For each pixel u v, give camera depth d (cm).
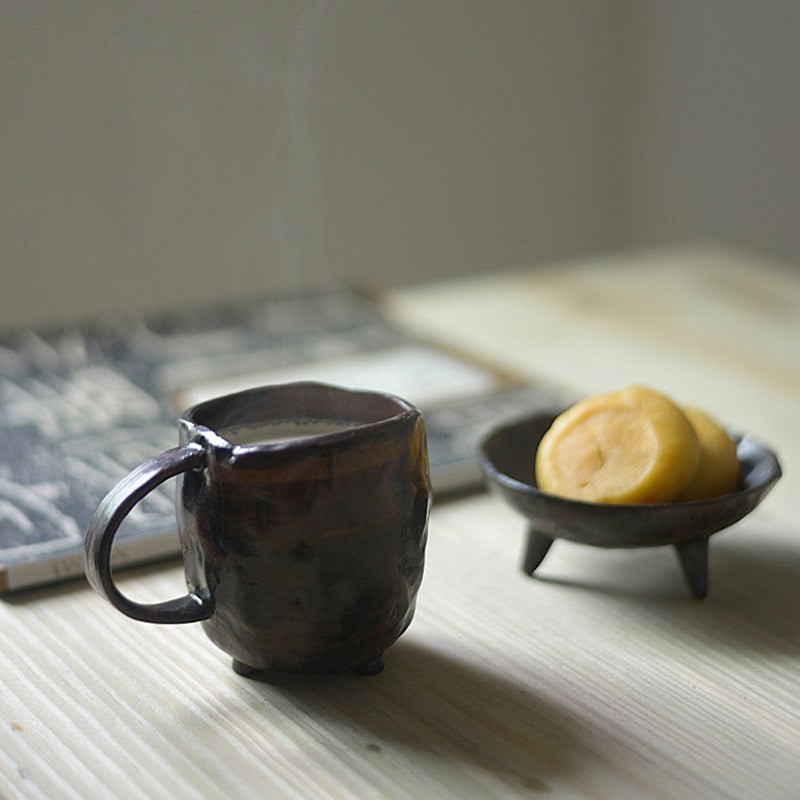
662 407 73
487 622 72
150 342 104
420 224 210
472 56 205
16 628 72
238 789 62
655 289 123
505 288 125
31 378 97
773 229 207
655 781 62
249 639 66
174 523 78
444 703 67
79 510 79
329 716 66
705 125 214
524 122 215
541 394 94
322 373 97
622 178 230
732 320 112
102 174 178
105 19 170
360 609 66
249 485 64
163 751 64
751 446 77
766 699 67
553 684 68
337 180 199
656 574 76
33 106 170
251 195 191
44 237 177
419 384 95
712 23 208
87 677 68
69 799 61
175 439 87
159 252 187
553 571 76
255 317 112
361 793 62
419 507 67
